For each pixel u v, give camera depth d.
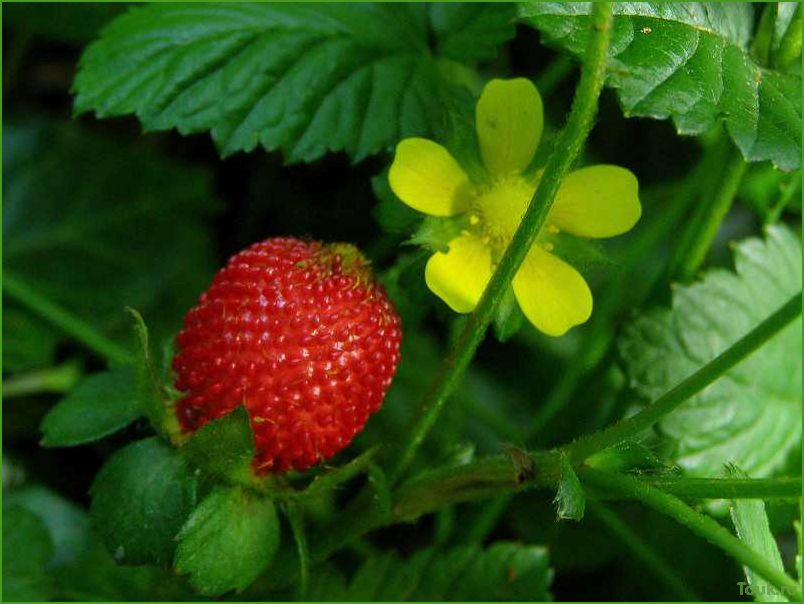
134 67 0.09
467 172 0.08
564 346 0.12
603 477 0.07
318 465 0.08
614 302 0.11
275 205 0.13
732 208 0.13
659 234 0.11
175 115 0.09
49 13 0.11
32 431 0.11
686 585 0.10
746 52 0.08
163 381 0.08
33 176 0.12
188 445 0.07
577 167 0.08
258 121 0.09
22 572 0.09
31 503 0.10
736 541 0.07
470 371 0.12
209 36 0.09
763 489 0.07
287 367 0.08
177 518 0.08
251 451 0.07
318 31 0.09
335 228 0.13
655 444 0.09
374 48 0.09
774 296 0.10
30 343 0.11
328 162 0.13
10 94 0.13
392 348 0.08
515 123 0.08
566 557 0.11
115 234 0.12
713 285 0.10
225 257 0.13
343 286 0.08
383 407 0.11
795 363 0.10
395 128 0.09
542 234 0.08
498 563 0.09
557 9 0.08
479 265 0.08
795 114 0.08
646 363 0.10
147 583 0.09
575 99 0.07
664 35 0.08
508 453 0.08
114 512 0.08
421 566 0.09
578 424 0.11
